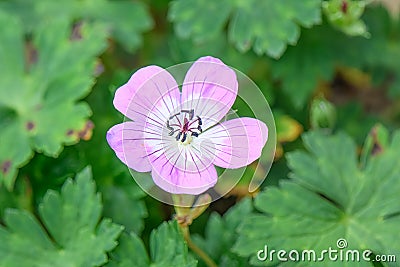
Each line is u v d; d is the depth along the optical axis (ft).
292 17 1.36
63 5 1.45
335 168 1.30
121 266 1.25
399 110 1.52
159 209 1.36
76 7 1.45
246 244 1.25
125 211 1.31
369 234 1.26
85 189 1.26
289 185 1.28
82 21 1.42
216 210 1.38
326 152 1.30
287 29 1.35
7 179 1.29
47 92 1.32
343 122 1.46
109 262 1.25
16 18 1.38
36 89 1.33
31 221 1.26
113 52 1.48
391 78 1.46
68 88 1.32
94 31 1.35
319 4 1.36
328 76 1.42
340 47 1.44
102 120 1.34
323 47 1.43
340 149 1.30
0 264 1.25
